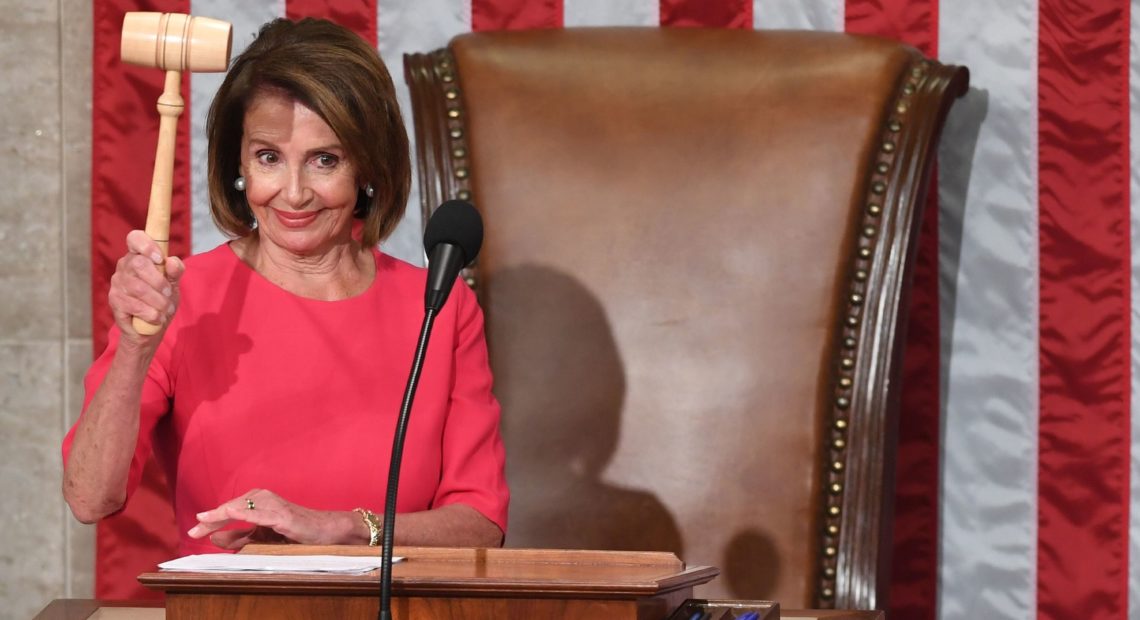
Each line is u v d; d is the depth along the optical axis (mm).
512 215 9266
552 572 4793
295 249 6988
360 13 10297
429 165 9359
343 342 7281
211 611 4543
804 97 9188
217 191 7129
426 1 10289
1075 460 10062
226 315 7176
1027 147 10078
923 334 10180
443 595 4457
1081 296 10055
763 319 9047
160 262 5805
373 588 4461
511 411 9172
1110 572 10031
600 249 9195
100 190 10203
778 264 9062
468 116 9406
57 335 10422
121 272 5859
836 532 8859
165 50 5711
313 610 4527
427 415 7348
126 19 5750
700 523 8977
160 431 7207
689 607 5090
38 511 10422
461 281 7914
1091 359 10047
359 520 6203
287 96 6703
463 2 10266
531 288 9227
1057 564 10086
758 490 8953
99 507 6406
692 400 9055
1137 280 10016
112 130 10227
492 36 9633
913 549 10180
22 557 10430
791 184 9094
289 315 7227
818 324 8992
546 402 9164
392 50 10297
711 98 9266
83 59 10398
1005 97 10086
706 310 9094
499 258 9250
